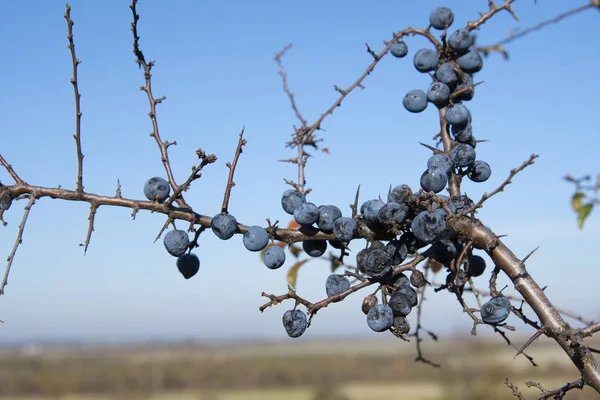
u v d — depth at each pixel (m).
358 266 0.36
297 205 0.40
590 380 0.35
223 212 0.38
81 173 0.38
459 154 0.41
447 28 0.43
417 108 0.43
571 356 0.35
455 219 0.37
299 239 0.39
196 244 0.38
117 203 0.38
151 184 0.38
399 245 0.37
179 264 0.39
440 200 0.36
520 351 0.36
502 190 0.36
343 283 0.37
